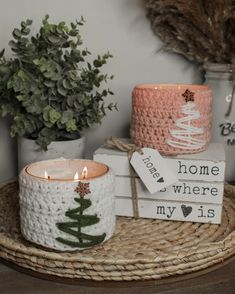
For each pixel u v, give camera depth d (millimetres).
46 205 535
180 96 641
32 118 719
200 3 755
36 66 706
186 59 875
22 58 704
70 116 719
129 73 859
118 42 840
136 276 529
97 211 548
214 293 543
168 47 839
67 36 721
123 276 527
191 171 650
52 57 714
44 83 700
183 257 537
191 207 665
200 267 550
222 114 813
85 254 550
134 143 691
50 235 543
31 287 529
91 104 761
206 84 825
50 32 701
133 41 846
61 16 805
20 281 542
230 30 768
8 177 848
